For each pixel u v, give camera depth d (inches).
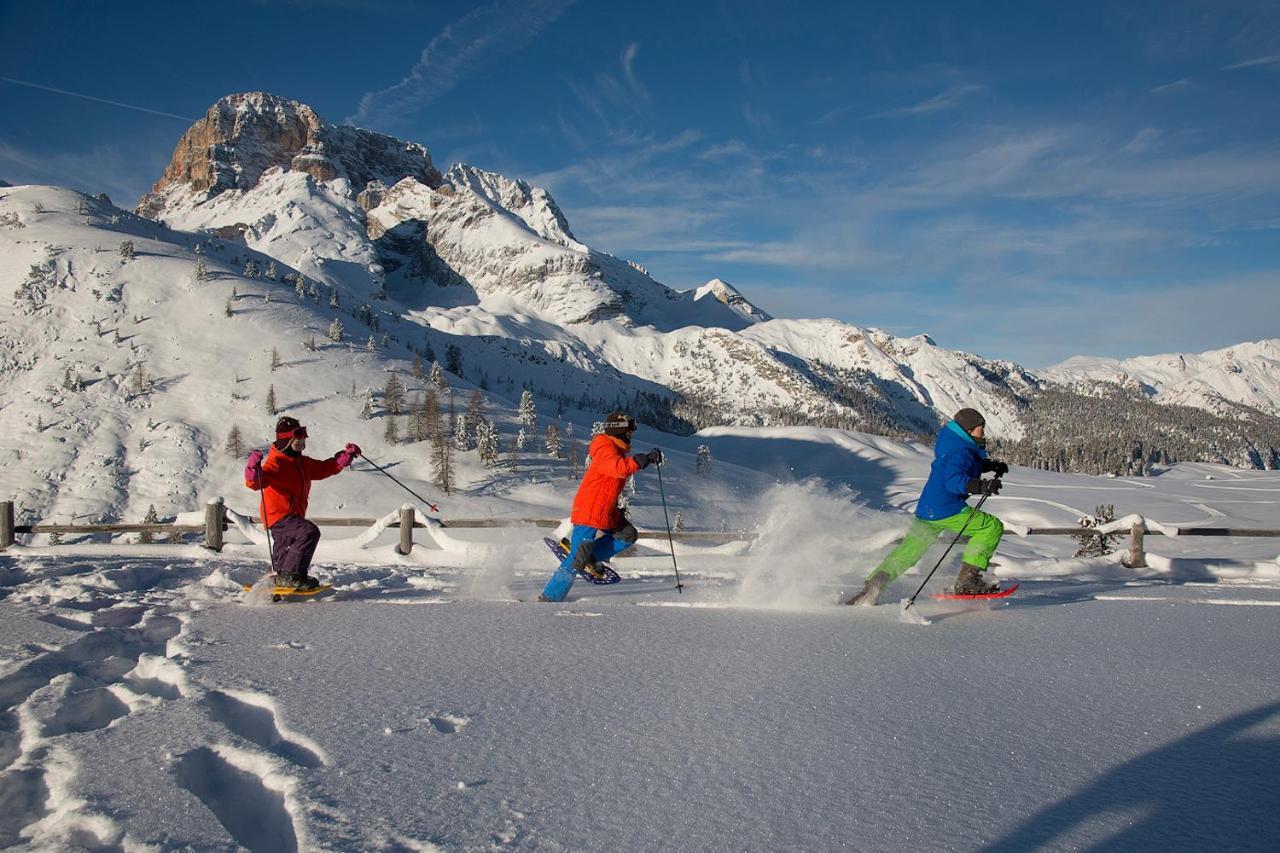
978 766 121.3
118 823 99.6
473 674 169.0
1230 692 161.9
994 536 260.2
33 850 96.0
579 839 96.9
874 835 98.7
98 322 5083.7
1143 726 140.6
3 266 5556.1
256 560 400.5
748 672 172.2
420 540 850.1
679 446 7746.1
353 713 141.7
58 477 3686.0
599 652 189.8
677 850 94.4
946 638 210.8
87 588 296.5
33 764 119.3
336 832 97.0
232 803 114.3
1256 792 112.6
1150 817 104.6
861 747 128.3
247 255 7652.6
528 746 126.9
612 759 122.0
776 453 7381.9
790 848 95.3
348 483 3659.0
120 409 4271.7
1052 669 179.6
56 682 162.6
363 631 213.9
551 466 4212.6
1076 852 95.2
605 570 276.7
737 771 117.7
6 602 261.9
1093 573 393.1
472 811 103.8
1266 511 4227.4
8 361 4569.4
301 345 5251.0
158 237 7052.2
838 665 179.6
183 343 5039.4
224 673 167.0
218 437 4133.9
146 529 426.9
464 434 4227.4
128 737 128.2
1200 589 320.5
